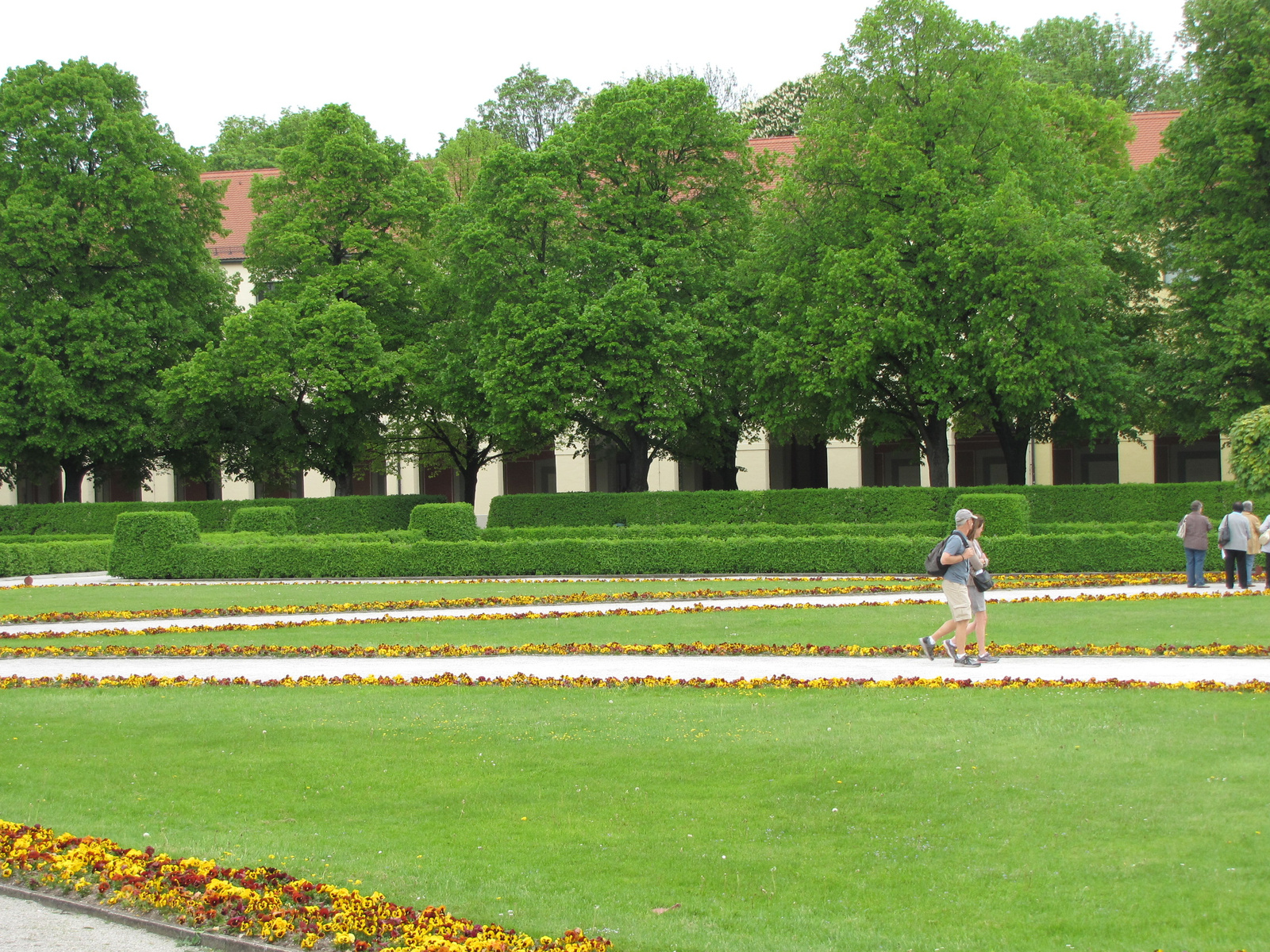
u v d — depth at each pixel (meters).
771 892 5.78
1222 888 5.60
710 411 35.72
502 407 34.12
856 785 7.61
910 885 5.82
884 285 30.50
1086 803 7.03
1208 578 23.17
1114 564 25.88
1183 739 8.59
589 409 34.50
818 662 13.19
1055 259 29.81
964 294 30.80
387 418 44.59
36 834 6.82
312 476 55.38
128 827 7.14
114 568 29.16
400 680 12.41
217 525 39.12
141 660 14.81
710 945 5.13
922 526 29.64
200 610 19.92
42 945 5.51
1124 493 31.55
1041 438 35.56
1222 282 31.12
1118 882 5.74
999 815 6.88
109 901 5.98
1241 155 29.36
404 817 7.23
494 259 34.12
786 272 33.31
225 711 10.91
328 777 8.27
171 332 40.12
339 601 21.55
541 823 7.03
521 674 12.35
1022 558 26.11
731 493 34.41
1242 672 11.82
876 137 31.27
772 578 26.31
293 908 5.66
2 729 10.23
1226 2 29.77
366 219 39.22
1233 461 23.16
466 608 20.47
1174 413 33.06
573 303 33.78
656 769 8.22
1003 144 31.58
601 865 6.25
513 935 5.23
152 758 8.97
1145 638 14.29
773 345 32.56
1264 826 6.47
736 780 7.86
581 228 36.09
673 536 30.89
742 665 13.06
